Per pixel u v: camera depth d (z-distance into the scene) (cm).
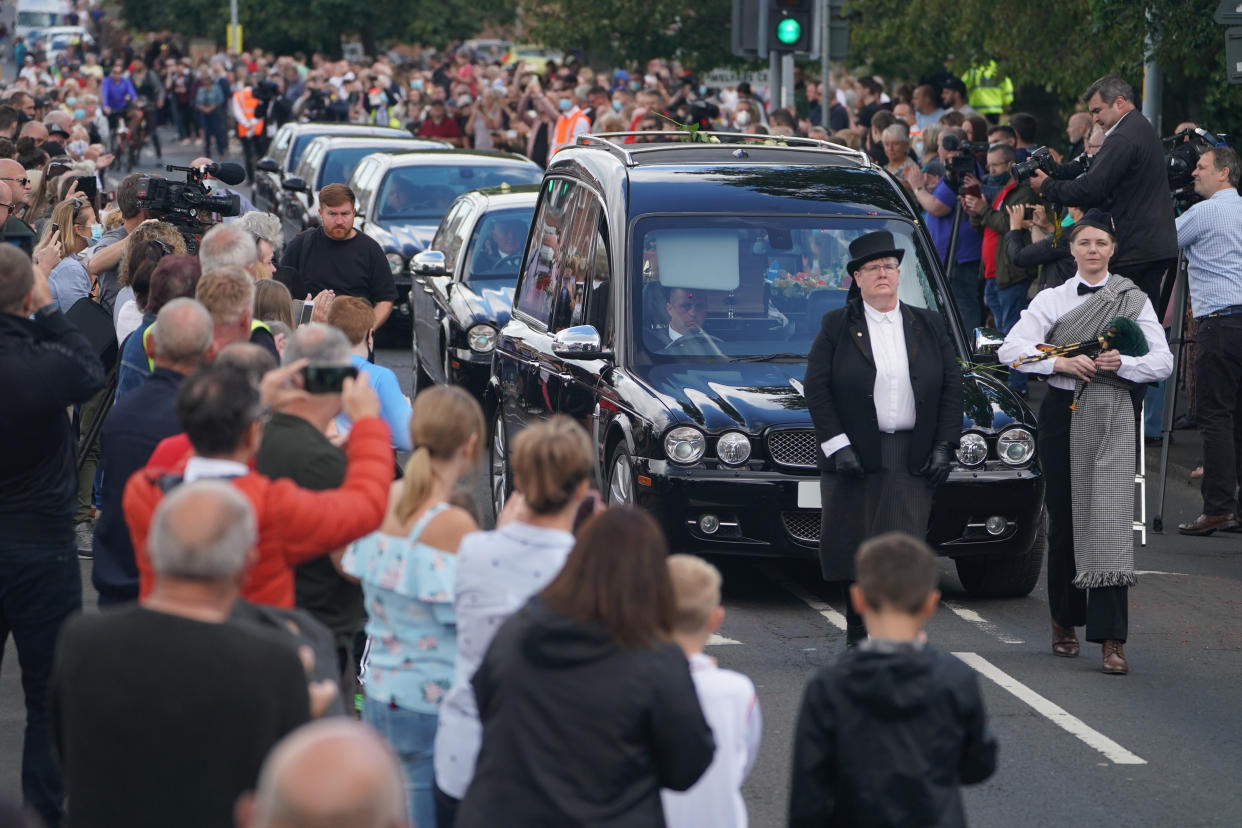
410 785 1279
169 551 980
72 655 975
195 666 959
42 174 3266
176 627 968
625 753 1038
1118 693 1997
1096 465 2061
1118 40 3906
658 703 1037
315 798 688
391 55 16138
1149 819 1594
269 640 979
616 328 2502
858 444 1941
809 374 1970
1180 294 2930
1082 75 4691
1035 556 2411
